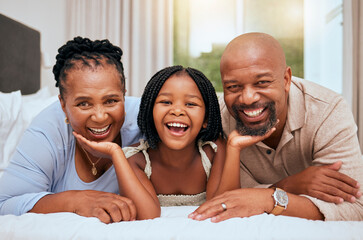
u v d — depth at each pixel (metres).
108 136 0.98
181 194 1.11
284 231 0.65
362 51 3.23
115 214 0.79
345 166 0.96
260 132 0.97
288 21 3.63
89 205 0.82
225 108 1.19
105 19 3.39
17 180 0.97
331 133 1.01
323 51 3.62
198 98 0.95
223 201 0.83
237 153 0.98
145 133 1.04
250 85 0.93
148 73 3.49
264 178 1.24
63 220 0.73
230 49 0.95
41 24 3.13
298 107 1.06
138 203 0.87
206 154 1.08
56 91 3.12
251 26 3.64
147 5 3.48
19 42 2.47
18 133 1.63
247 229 0.66
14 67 2.40
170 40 3.51
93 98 0.90
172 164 1.05
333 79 3.62
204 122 1.04
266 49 0.93
